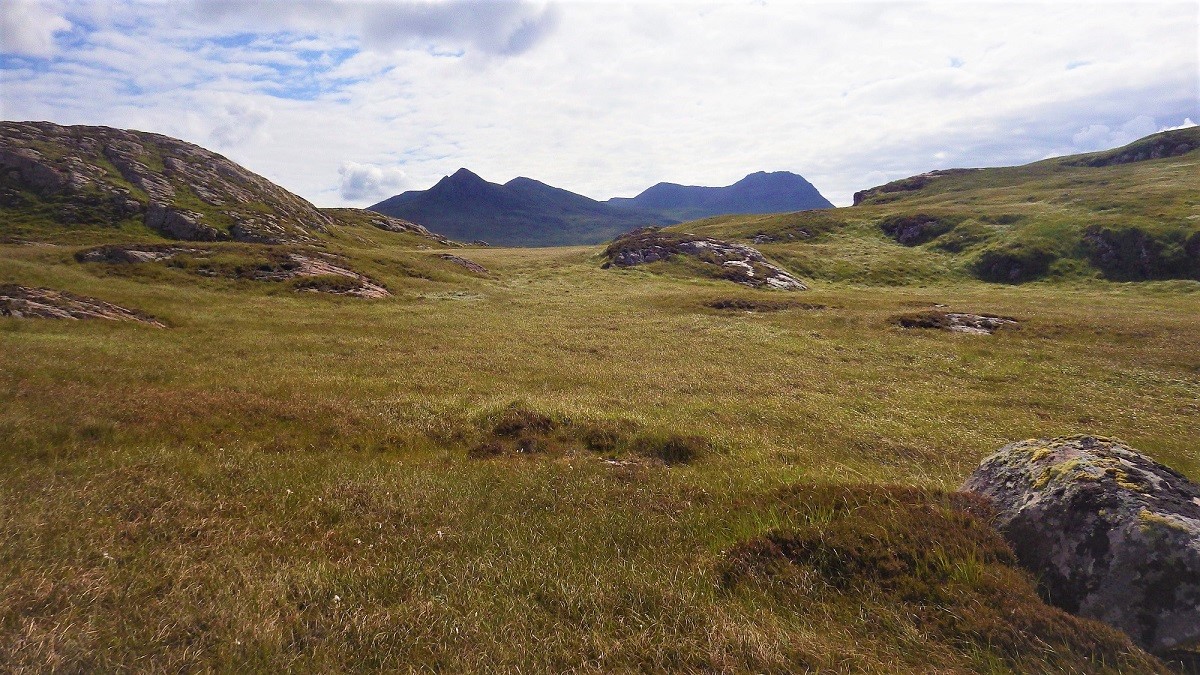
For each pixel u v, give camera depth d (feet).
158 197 268.00
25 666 16.55
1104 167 511.81
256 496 31.83
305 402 53.98
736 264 253.44
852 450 53.21
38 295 97.04
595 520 30.63
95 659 17.11
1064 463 25.88
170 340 87.51
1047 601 22.06
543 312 154.10
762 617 21.42
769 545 25.44
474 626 20.26
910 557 23.90
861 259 289.12
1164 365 96.22
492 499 33.32
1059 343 115.75
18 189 250.16
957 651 19.56
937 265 278.67
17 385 49.65
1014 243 273.33
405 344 98.84
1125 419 68.59
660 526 29.96
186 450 38.83
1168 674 17.61
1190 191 303.48
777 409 66.33
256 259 171.22
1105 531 21.71
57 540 24.26
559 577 24.14
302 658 18.24
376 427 49.14
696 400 69.31
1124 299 194.08
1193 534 20.21
